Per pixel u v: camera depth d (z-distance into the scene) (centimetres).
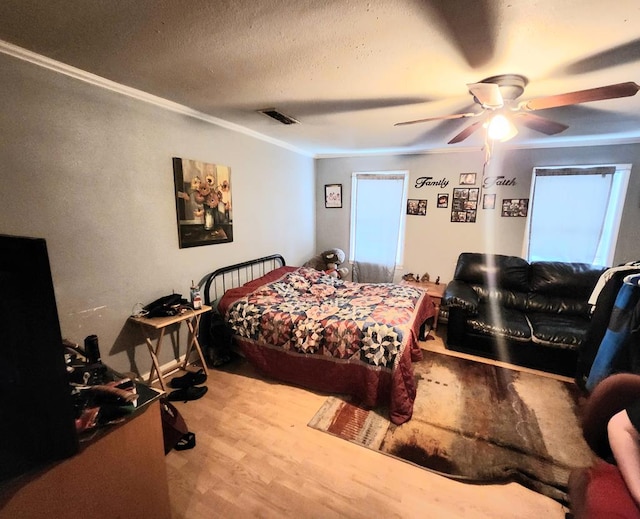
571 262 348
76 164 188
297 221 436
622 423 102
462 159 393
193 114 257
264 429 203
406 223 436
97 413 104
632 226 330
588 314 306
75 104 184
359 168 451
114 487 111
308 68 171
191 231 268
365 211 458
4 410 83
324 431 201
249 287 299
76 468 99
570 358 267
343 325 232
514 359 288
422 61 160
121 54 159
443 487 162
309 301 291
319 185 479
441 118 198
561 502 154
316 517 146
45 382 85
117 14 124
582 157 341
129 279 225
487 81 181
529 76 175
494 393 244
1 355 81
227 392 243
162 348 258
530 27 127
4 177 159
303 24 129
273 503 152
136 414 114
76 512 100
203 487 160
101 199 203
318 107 239
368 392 220
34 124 168
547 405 229
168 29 135
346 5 115
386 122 278
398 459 179
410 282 419
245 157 322
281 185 389
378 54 153
